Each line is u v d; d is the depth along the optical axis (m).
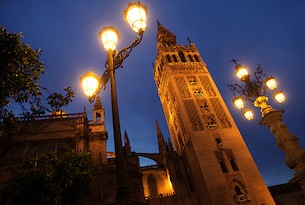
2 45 9.14
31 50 10.39
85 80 10.43
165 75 59.94
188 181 46.97
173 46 66.56
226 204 37.62
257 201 38.84
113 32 9.91
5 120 9.99
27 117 10.78
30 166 20.28
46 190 17.92
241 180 41.09
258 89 16.67
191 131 46.59
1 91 9.48
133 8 9.10
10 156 31.53
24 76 10.12
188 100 52.34
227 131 47.78
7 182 18.38
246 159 43.97
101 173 32.12
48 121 38.19
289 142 13.62
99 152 35.81
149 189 49.72
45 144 35.53
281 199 45.66
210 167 41.69
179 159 49.44
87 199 29.30
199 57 64.38
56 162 20.17
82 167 21.02
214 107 52.16
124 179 6.66
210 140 45.62
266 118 14.78
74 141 36.75
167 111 62.50
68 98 11.48
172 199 42.78
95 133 37.75
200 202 42.41
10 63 9.46
